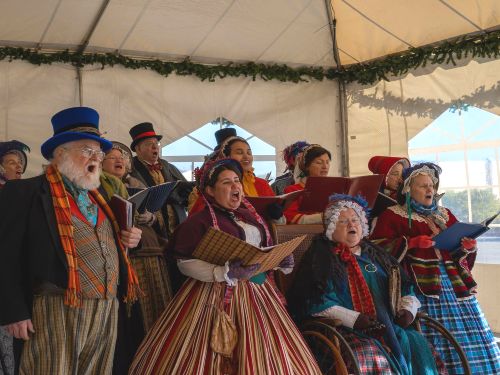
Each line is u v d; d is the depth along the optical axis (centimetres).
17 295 272
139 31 630
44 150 298
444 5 620
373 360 343
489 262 644
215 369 308
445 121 673
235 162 361
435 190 450
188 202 431
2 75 603
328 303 360
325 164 494
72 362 278
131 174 484
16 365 286
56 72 627
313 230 406
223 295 325
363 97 741
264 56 718
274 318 331
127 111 659
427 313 409
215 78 709
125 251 310
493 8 604
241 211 357
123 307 329
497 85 629
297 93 749
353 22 685
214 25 648
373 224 454
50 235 276
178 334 319
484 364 404
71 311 280
